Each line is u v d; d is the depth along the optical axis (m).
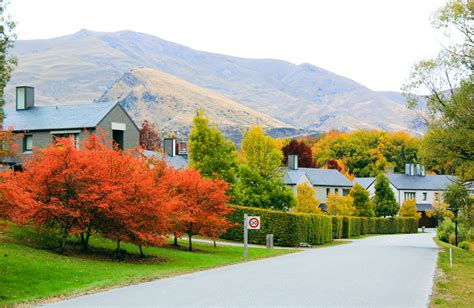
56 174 22.61
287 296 15.05
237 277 19.58
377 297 15.02
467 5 35.94
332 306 13.52
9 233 24.23
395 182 96.56
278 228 41.72
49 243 24.55
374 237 65.75
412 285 17.70
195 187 31.45
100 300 14.27
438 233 61.06
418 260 27.95
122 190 23.45
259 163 46.59
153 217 24.23
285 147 92.75
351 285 17.48
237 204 44.22
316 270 22.27
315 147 123.19
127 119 49.59
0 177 22.66
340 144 119.50
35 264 19.14
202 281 18.33
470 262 28.00
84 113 47.47
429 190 97.88
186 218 29.36
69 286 16.69
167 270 21.56
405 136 117.00
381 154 115.12
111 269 20.62
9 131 20.50
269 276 19.94
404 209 87.44
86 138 45.12
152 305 13.51
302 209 61.22
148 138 81.44
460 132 35.59
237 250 33.53
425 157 38.56
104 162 23.56
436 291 16.41
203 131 42.66
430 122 38.44
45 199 22.91
